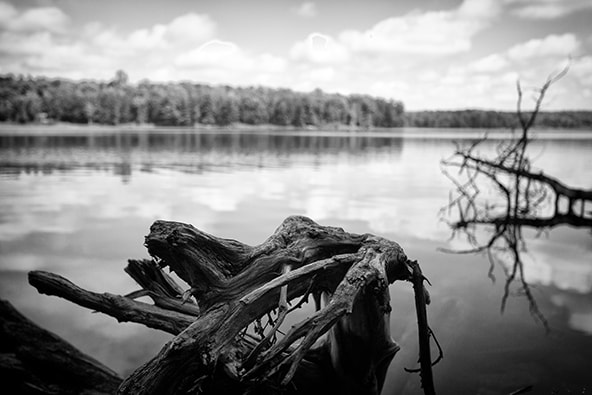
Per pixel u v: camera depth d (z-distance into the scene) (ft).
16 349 12.48
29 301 23.27
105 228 40.22
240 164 95.04
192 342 7.68
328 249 9.27
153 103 246.47
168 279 10.83
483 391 14.28
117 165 90.84
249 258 8.82
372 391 9.70
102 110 241.14
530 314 20.88
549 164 76.28
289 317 19.43
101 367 13.08
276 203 52.85
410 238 37.65
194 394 7.99
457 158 100.94
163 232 8.42
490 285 25.76
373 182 70.79
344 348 9.27
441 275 27.89
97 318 21.20
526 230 40.52
